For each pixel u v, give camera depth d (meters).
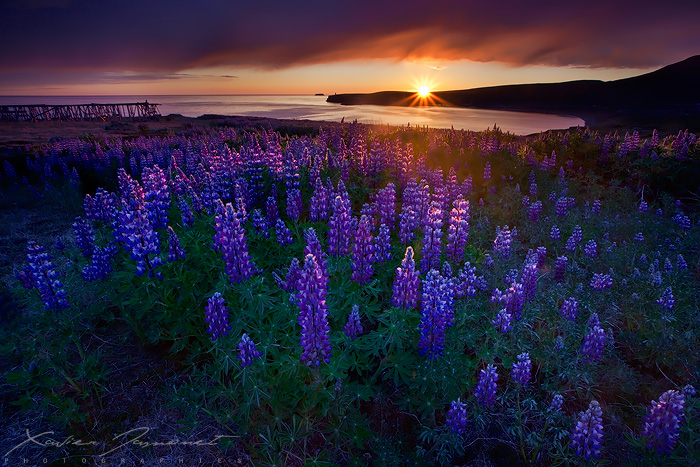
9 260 8.01
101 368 4.40
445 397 4.03
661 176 12.59
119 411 4.28
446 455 3.80
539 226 9.02
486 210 10.23
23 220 10.80
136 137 32.44
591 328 4.38
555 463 3.62
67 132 39.31
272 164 10.08
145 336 5.20
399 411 4.36
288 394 3.84
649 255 7.48
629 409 4.35
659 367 4.92
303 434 3.76
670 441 3.31
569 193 11.76
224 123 47.56
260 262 5.71
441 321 3.79
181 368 4.83
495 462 3.86
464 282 4.67
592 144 15.73
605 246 7.72
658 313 5.10
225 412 3.90
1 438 3.99
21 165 17.73
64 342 4.32
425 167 12.82
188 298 4.63
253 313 4.33
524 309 5.11
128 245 4.51
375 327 5.39
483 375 3.75
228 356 3.84
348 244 5.43
